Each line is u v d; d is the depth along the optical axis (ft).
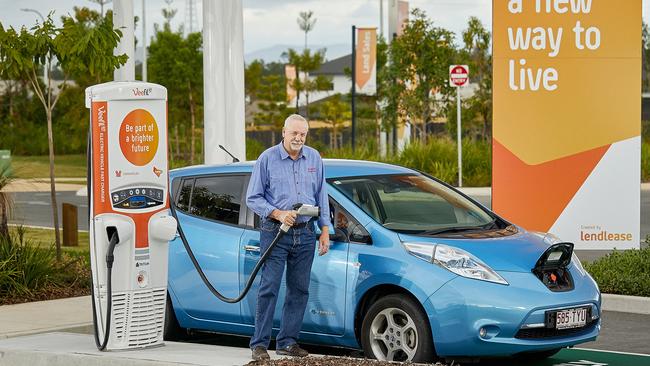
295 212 26.43
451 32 113.91
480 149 105.29
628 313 38.06
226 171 31.86
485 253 27.43
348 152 105.60
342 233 28.60
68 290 40.73
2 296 38.91
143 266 28.37
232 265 30.45
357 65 126.82
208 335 34.73
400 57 113.50
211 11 51.47
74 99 167.84
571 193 43.93
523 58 43.75
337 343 28.73
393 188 30.22
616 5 43.32
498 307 26.35
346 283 28.17
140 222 28.19
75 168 159.63
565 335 27.53
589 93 43.62
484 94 124.77
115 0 50.39
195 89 157.38
